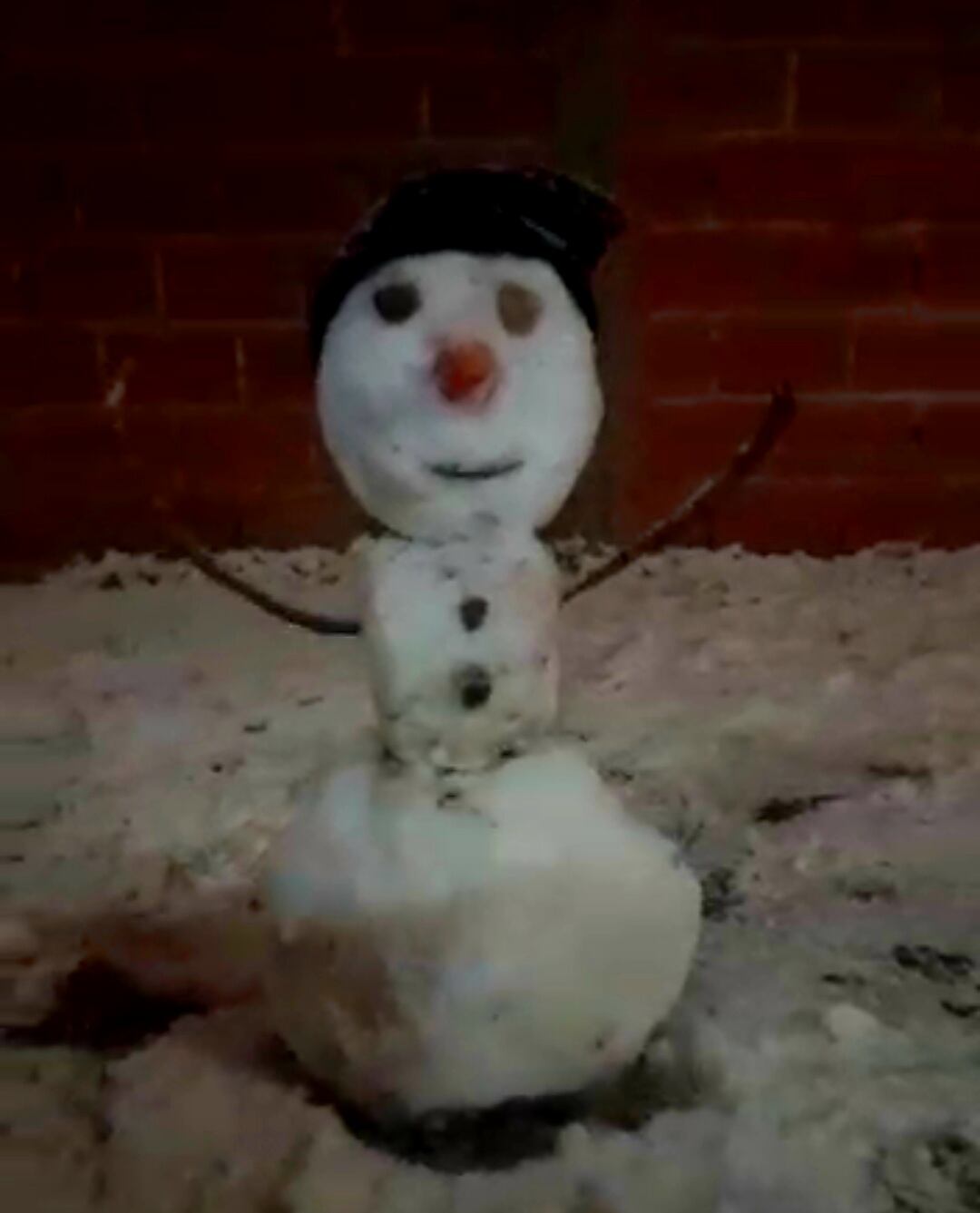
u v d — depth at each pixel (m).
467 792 2.04
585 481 3.95
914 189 3.70
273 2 3.57
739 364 3.84
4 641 3.70
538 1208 2.06
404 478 1.98
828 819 2.98
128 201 3.72
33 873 2.84
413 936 2.00
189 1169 2.12
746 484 3.97
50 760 3.21
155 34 3.59
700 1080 2.29
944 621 3.71
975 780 3.09
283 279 3.79
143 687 3.48
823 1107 2.24
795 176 3.69
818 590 3.86
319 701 3.41
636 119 3.65
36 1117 2.27
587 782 2.10
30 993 2.53
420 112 3.67
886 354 3.83
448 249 2.00
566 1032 2.06
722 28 3.59
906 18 3.57
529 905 2.01
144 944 2.64
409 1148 2.17
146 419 3.92
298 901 2.06
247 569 3.96
